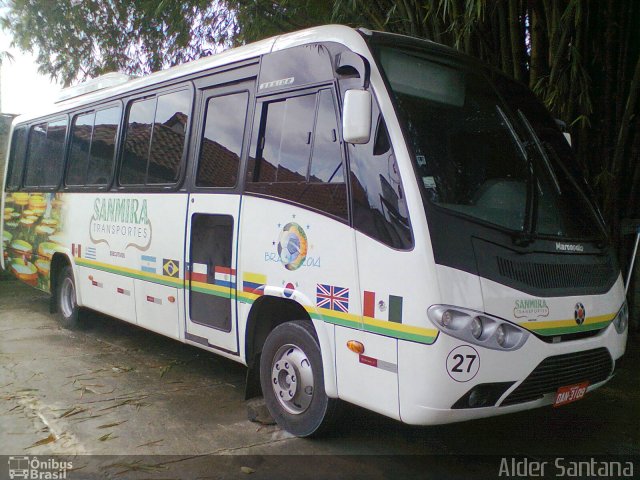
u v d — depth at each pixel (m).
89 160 7.45
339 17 7.07
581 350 4.08
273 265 4.61
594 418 5.14
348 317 4.02
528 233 4.05
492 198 4.08
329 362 4.16
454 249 3.67
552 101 6.05
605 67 6.57
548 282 3.96
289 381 4.58
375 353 3.84
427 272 3.59
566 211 4.52
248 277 4.83
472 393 3.63
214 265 5.21
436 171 3.93
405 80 4.22
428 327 3.55
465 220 3.78
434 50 4.53
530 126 4.80
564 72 6.00
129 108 6.77
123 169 6.73
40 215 8.50
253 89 5.05
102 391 5.57
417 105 4.17
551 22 6.02
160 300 5.94
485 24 6.54
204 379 5.99
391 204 3.83
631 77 6.66
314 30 4.60
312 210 4.32
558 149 4.93
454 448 4.50
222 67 5.42
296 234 4.42
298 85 4.61
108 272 6.87
